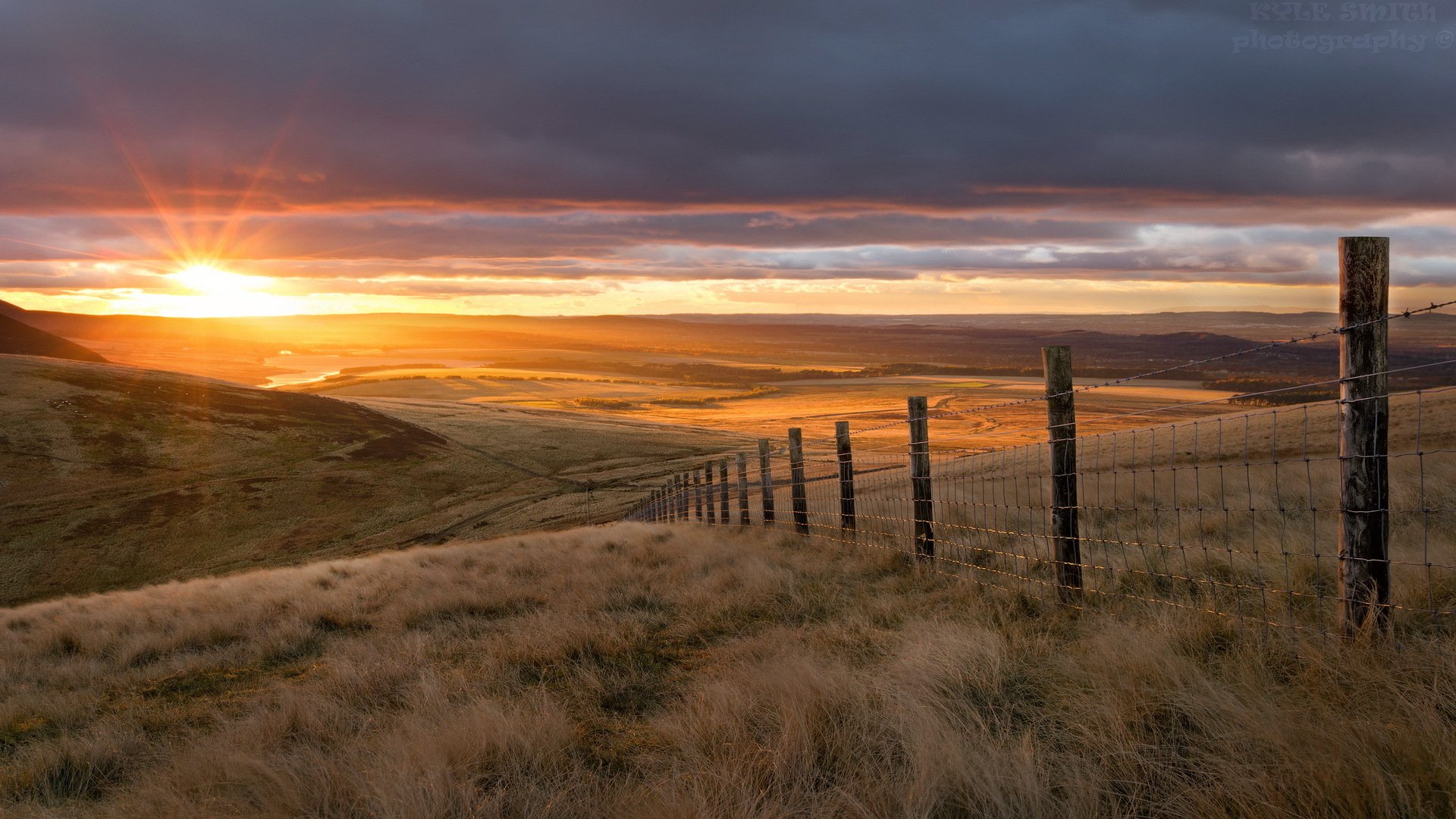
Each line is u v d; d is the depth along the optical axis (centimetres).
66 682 747
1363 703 381
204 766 454
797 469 1387
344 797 400
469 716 480
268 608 1020
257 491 7069
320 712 546
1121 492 1330
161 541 6062
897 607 718
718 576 952
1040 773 359
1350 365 459
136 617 1047
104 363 10794
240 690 681
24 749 553
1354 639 451
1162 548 749
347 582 1227
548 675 626
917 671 493
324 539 6219
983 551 897
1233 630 512
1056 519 677
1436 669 387
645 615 817
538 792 394
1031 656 532
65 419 8131
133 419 8438
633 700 557
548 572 1167
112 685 726
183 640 887
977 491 1736
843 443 1213
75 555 5759
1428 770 317
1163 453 2203
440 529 6281
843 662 545
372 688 614
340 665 665
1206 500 1125
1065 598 667
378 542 6069
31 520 6181
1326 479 1150
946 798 347
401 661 679
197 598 1211
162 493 6844
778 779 379
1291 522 859
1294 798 314
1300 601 557
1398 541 702
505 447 9044
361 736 496
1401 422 1934
